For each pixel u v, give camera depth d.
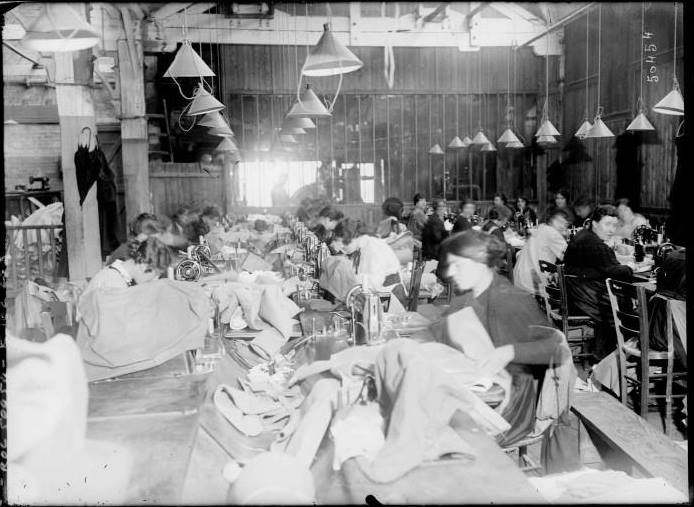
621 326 3.91
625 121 10.11
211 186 11.63
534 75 13.19
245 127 12.87
